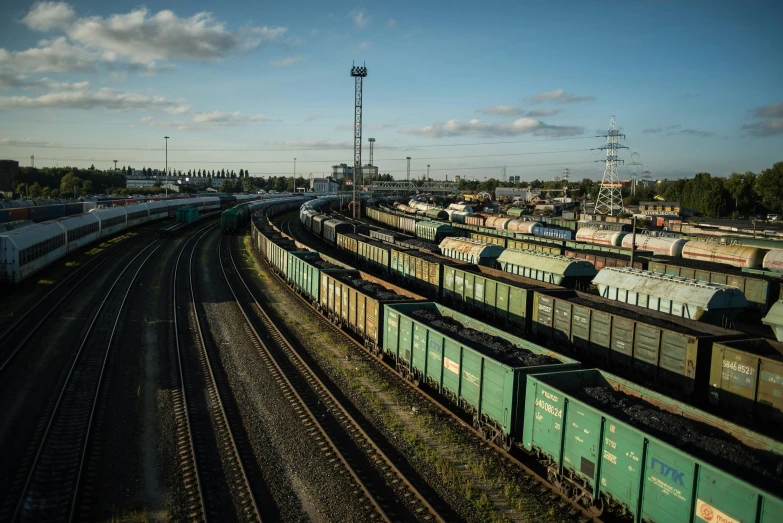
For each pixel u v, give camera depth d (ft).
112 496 44.04
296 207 522.88
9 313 103.09
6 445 52.06
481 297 101.86
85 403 62.18
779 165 437.58
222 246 223.51
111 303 113.60
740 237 189.88
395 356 72.28
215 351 83.35
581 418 41.34
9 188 616.39
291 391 66.85
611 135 341.62
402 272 141.59
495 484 47.16
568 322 79.61
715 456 35.40
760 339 61.31
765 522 29.27
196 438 54.29
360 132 345.72
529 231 253.44
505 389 48.98
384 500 43.96
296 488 45.78
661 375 64.44
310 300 119.65
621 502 38.22
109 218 230.48
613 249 169.58
